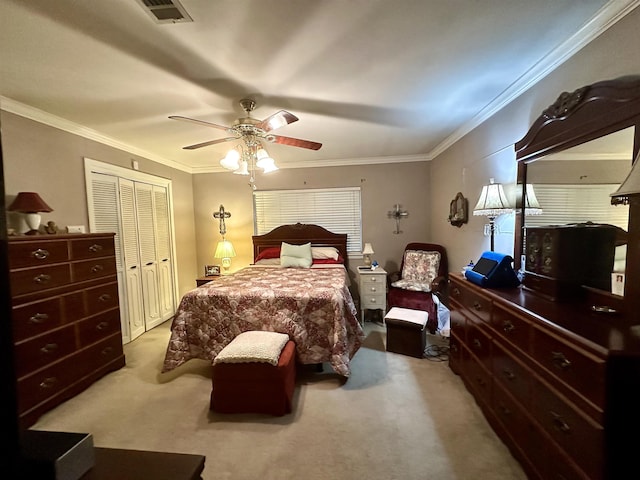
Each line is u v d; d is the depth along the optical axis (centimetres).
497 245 258
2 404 62
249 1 130
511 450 159
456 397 217
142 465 79
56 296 215
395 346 297
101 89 211
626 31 137
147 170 385
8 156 225
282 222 485
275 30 151
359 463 158
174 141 339
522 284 201
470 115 282
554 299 160
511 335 156
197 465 80
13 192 229
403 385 236
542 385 130
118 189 335
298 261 398
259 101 236
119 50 165
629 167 132
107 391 236
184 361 256
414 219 454
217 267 462
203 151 383
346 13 140
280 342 220
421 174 448
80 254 237
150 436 183
